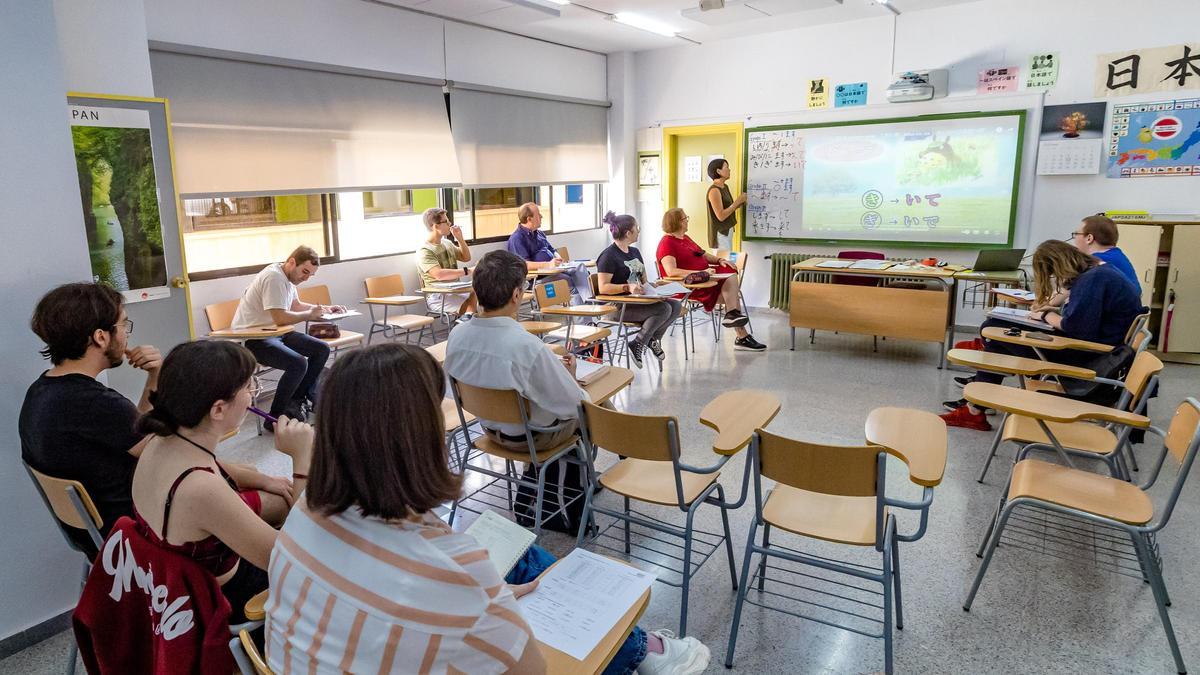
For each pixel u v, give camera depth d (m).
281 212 5.69
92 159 3.06
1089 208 6.01
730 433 2.24
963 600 2.46
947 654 2.18
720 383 5.12
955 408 4.38
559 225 8.23
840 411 4.45
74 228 2.29
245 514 1.39
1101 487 2.35
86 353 1.84
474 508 3.20
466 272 6.00
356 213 6.14
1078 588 2.52
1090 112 5.86
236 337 4.13
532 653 1.00
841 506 2.26
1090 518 2.16
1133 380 2.85
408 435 0.94
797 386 5.01
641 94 8.23
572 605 1.34
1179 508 3.10
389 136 5.80
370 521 0.96
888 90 6.52
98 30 3.23
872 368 5.46
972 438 3.98
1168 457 3.66
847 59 6.86
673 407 4.60
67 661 2.20
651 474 2.50
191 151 4.52
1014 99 6.15
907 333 5.60
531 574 1.69
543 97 7.31
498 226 7.41
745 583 2.13
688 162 8.27
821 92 7.06
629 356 5.71
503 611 0.97
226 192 4.73
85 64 3.19
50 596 2.32
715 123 7.77
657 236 8.46
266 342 4.27
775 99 7.35
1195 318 5.34
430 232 6.05
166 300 3.40
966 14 6.24
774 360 5.77
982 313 6.59
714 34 7.24
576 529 2.95
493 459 3.72
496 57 6.78
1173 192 5.67
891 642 2.10
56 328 1.78
